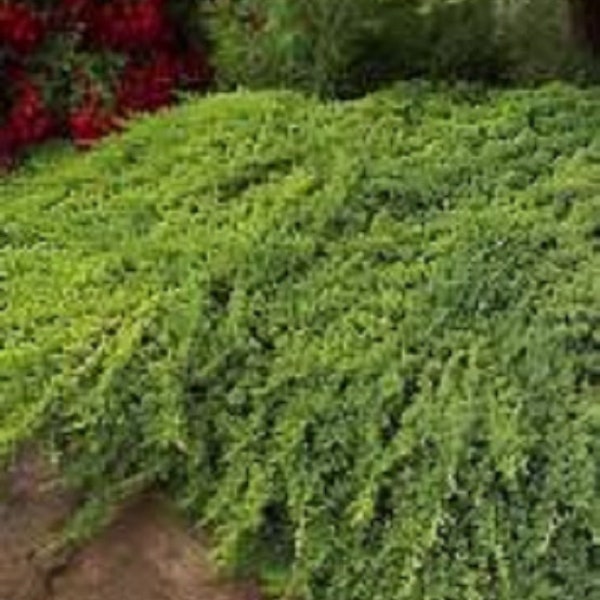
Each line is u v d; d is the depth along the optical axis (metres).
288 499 3.62
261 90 4.60
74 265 4.07
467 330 3.67
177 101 4.86
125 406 3.74
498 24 4.50
